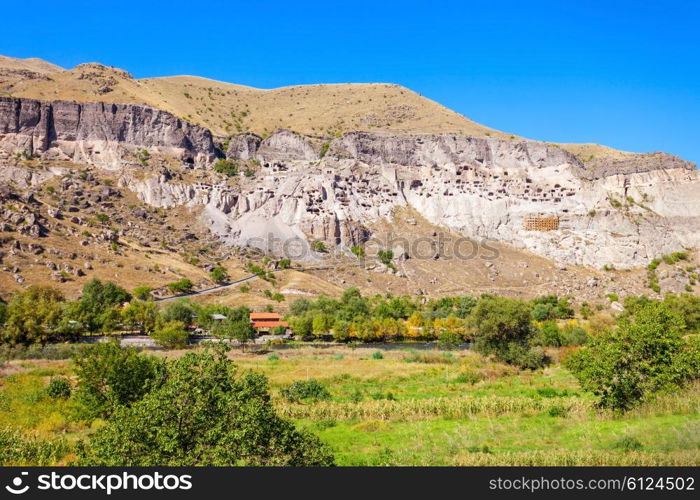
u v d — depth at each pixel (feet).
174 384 67.36
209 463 65.87
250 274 490.90
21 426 111.86
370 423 118.21
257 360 245.45
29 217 428.15
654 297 492.54
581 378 119.96
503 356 217.97
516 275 545.85
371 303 434.30
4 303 314.14
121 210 545.85
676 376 111.34
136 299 365.81
